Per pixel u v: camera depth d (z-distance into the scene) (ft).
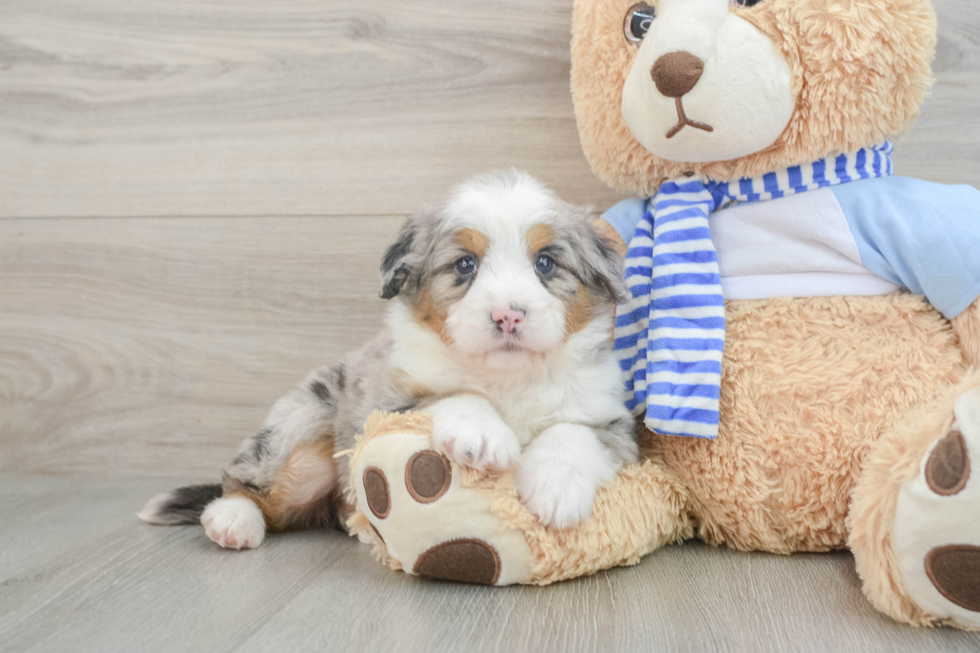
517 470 2.22
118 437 3.08
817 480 2.31
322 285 2.99
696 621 2.05
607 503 2.25
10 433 3.12
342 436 2.54
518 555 2.17
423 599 2.16
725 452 2.35
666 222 2.45
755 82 2.29
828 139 2.34
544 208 2.36
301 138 2.98
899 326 2.33
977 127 2.71
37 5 3.05
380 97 2.94
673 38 2.31
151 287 3.05
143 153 3.04
